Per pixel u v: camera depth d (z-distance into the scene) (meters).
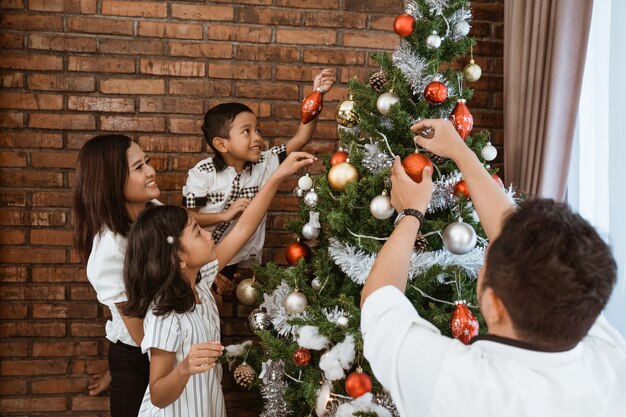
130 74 2.53
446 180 1.74
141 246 1.70
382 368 0.99
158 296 1.68
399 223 1.18
